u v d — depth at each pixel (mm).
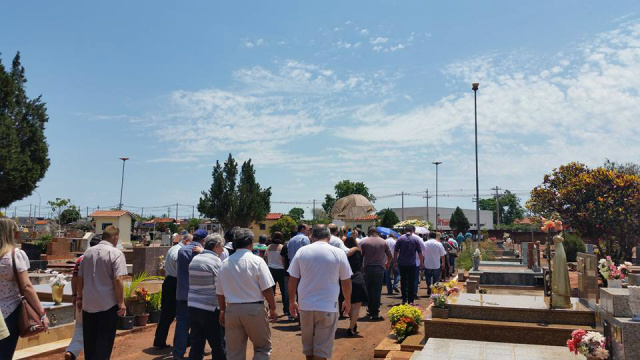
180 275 7281
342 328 9609
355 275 9031
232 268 5473
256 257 5566
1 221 4957
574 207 15148
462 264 21359
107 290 5984
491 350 6844
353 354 7715
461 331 7781
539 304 8133
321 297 5527
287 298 10836
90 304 5941
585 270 8227
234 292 5426
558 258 7918
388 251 10797
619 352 5781
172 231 56500
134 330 9438
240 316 5363
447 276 17953
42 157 29797
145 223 60156
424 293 14992
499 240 42594
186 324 7281
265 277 5477
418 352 6789
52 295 8953
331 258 5621
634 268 14062
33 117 30000
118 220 46438
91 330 5996
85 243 30750
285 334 9195
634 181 14477
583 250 24016
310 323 5539
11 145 27156
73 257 27828
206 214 39969
